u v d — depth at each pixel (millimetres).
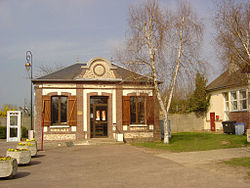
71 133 18484
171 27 16062
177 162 10234
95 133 19359
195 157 11219
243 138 17562
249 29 15508
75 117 18625
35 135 18078
